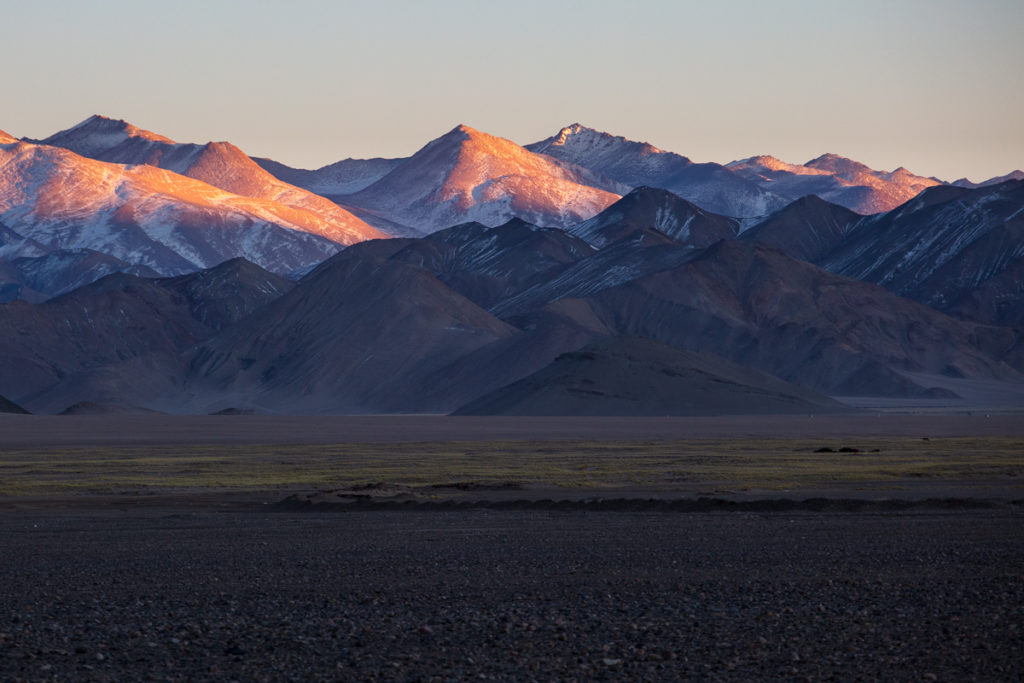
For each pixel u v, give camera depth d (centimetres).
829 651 4019
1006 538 7512
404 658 4003
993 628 4378
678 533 8088
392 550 7269
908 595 5144
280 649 4184
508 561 6612
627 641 4222
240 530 8744
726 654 3994
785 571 6025
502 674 3756
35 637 4444
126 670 3888
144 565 6656
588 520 9256
